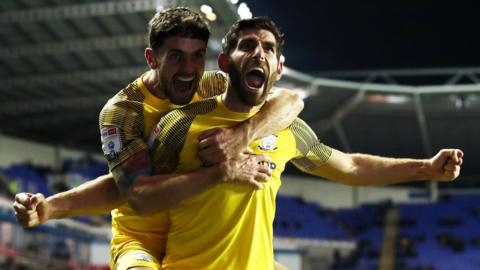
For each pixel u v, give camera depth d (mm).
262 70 3953
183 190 3900
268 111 4203
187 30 4176
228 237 4031
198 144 4051
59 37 19594
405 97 28734
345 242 29953
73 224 22578
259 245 4109
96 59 21234
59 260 21078
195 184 3895
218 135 3971
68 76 22328
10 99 24078
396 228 31312
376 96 28688
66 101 24484
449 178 4656
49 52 20406
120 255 4566
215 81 4750
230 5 17703
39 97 24078
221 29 18953
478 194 33031
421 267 28875
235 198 4016
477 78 29938
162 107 4508
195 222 4051
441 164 4617
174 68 4219
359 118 30125
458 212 32125
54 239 21219
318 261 29312
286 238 28609
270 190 4156
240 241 4062
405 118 30016
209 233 4035
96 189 4617
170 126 4109
